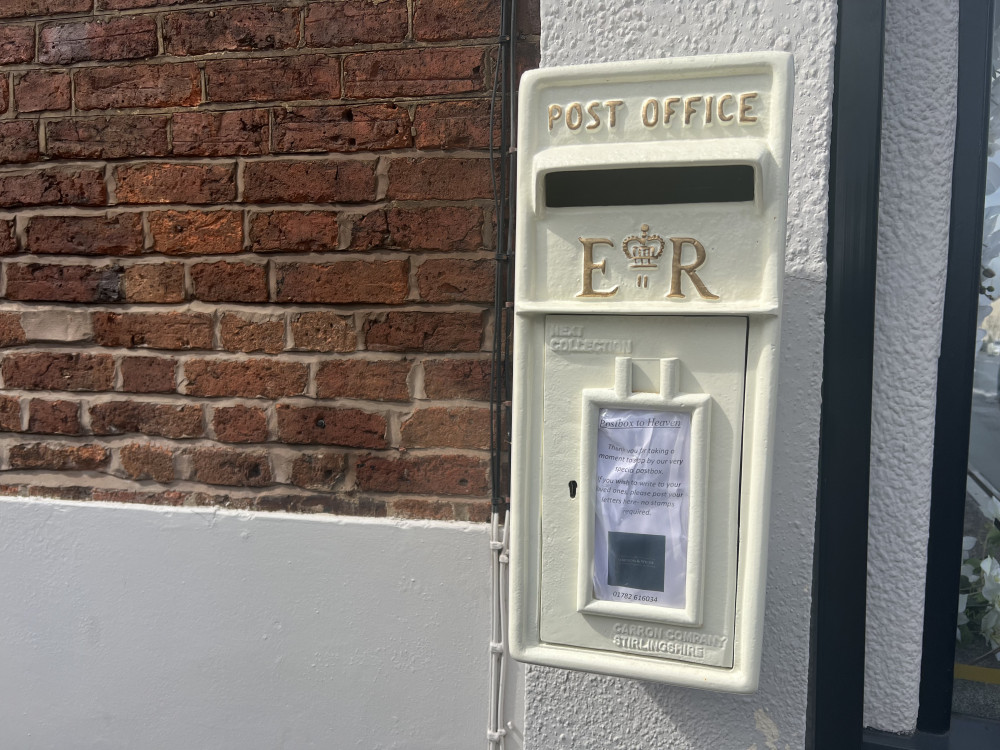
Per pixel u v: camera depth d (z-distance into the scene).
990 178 1.26
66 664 1.73
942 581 1.26
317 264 1.58
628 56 1.21
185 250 1.64
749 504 0.96
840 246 1.16
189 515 1.64
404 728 1.59
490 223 1.49
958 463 1.24
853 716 1.22
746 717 1.23
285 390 1.62
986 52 1.15
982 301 1.28
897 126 1.19
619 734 1.28
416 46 1.49
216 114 1.60
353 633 1.59
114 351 1.70
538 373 1.03
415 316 1.54
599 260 0.98
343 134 1.54
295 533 1.59
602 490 1.01
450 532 1.52
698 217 0.94
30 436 1.75
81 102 1.66
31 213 1.71
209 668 1.66
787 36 1.13
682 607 0.99
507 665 1.50
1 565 1.73
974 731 1.29
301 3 1.54
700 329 0.96
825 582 1.21
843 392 1.18
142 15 1.61
